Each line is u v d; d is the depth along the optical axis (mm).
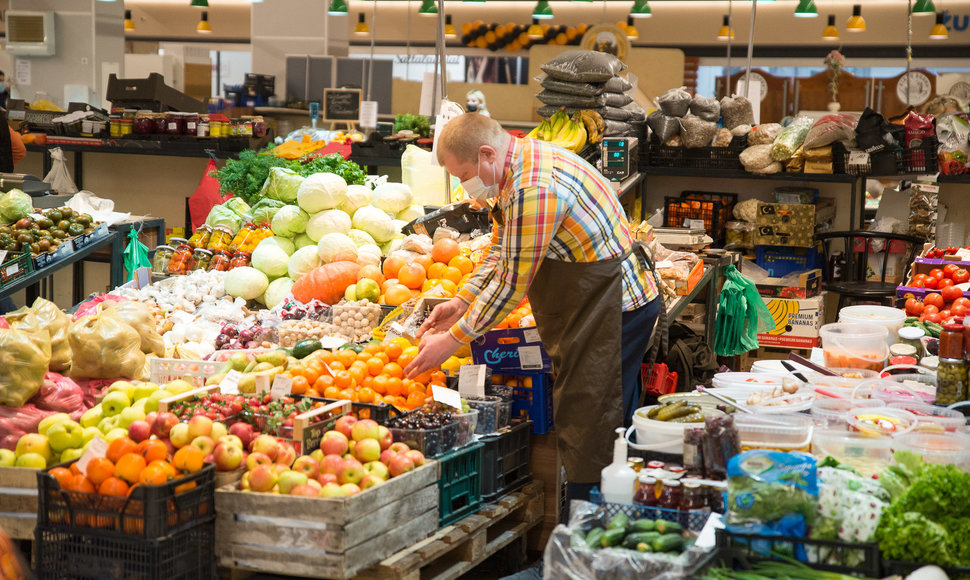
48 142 8414
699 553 2168
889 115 15828
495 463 3461
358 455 2914
